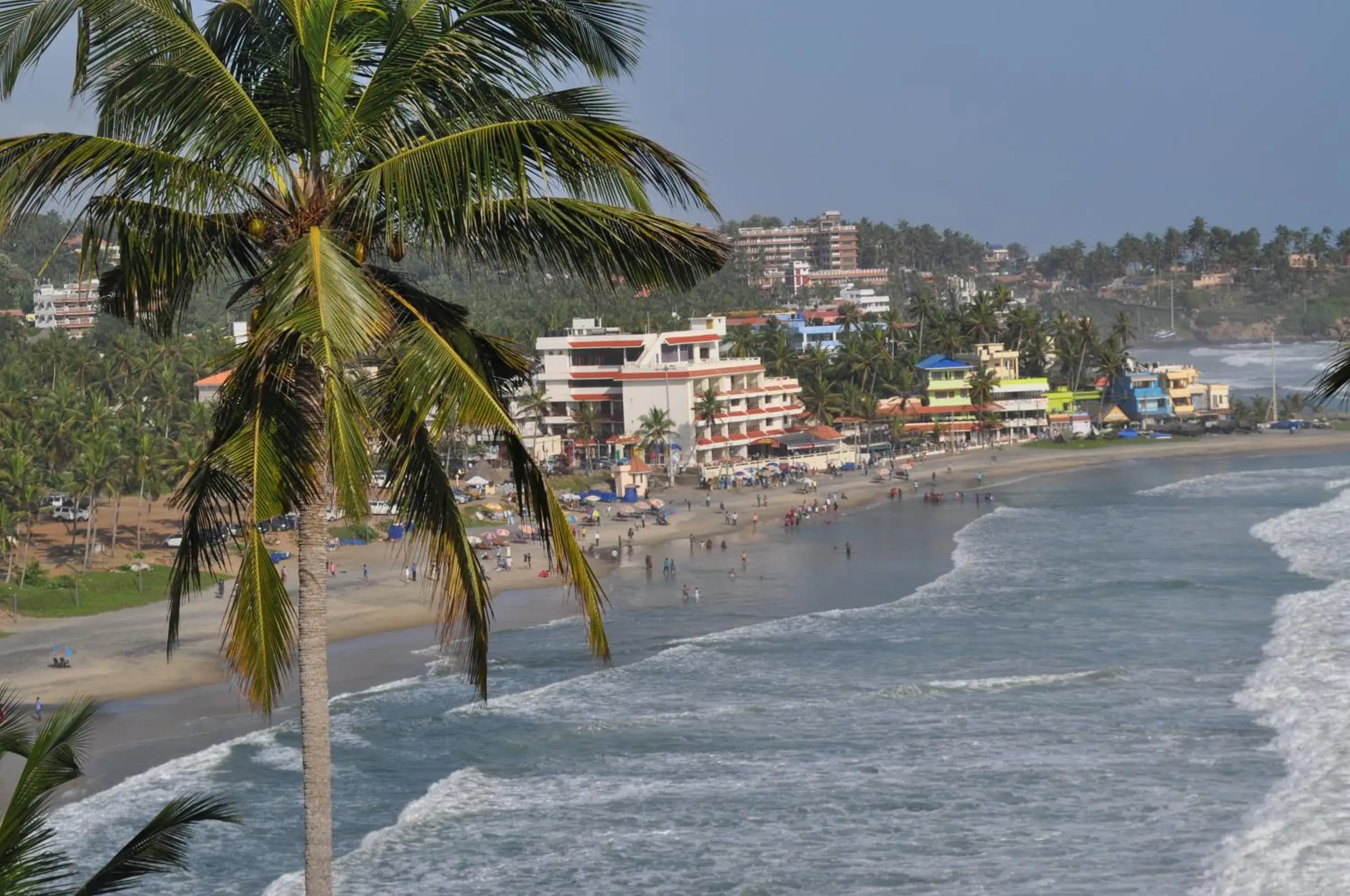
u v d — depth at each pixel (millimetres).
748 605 127625
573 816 66750
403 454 19734
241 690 19766
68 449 183500
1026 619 110312
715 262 19766
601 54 20047
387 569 150875
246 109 19016
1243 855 55812
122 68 18703
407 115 19984
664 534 185000
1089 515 184750
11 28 18266
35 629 122125
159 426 195750
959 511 198250
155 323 21547
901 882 55844
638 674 97688
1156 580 125125
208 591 136875
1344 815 59531
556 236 19609
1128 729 75312
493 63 19906
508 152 18219
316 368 19766
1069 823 61219
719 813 65875
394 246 19984
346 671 104250
